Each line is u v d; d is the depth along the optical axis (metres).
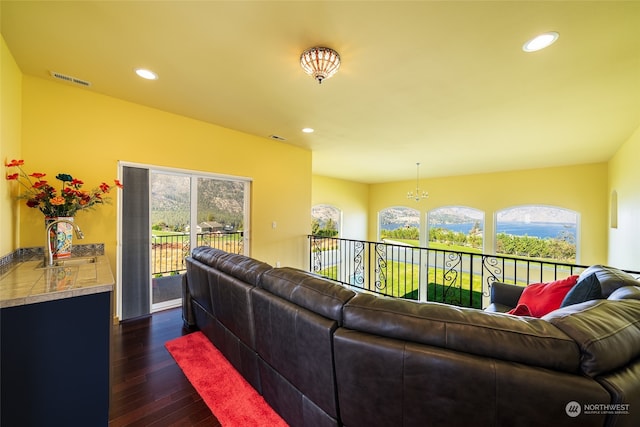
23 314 1.32
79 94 2.70
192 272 2.63
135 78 2.47
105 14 1.65
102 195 2.81
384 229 9.08
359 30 1.75
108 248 2.88
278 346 1.49
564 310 1.05
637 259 3.47
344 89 2.59
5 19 1.70
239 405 1.69
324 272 7.75
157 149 3.22
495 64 2.11
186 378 1.95
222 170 3.85
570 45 1.85
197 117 3.45
